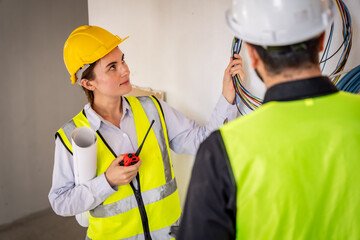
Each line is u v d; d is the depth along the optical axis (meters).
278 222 0.77
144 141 1.57
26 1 3.48
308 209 0.77
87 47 1.49
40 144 3.79
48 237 3.20
